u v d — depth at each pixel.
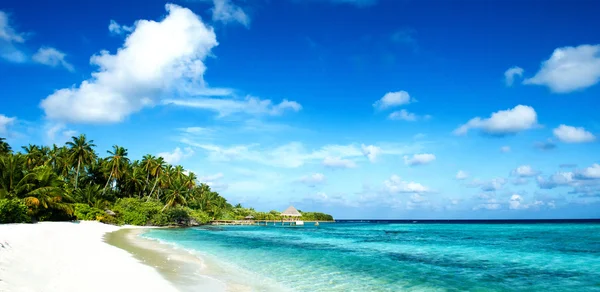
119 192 85.19
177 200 86.31
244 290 15.61
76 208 61.84
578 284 18.41
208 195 114.50
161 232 59.09
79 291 12.55
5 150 63.19
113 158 75.44
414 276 20.28
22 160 49.88
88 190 69.00
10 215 41.06
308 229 90.12
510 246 39.75
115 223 68.12
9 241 19.31
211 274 19.06
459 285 17.98
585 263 25.81
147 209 77.19
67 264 17.42
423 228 102.44
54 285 12.78
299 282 17.95
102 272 16.52
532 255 30.84
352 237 56.03
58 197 50.47
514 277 20.25
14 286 11.57
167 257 24.94
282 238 51.38
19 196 46.84
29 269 14.32
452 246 39.47
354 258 27.84
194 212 95.75
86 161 71.06
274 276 19.39
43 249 20.47
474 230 85.94
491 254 31.52
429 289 17.03
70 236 33.47
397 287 17.36
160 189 93.31
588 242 45.12
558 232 72.50
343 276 19.89
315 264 24.33
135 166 85.44
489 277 20.19
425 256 29.84
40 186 49.97
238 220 111.38
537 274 21.30
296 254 30.08
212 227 86.38
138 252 27.36
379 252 32.62
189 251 30.11
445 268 23.30
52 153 70.12
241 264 23.41
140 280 15.67
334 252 32.22
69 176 75.12
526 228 97.50
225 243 40.06
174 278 17.30
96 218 64.44
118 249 28.12
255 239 47.75
